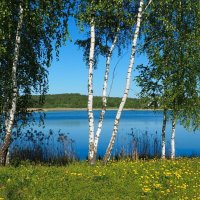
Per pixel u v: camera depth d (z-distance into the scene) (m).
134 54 24.06
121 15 23.50
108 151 23.50
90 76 23.50
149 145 29.03
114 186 15.97
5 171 18.16
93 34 23.39
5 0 20.55
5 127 22.75
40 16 21.30
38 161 24.83
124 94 23.97
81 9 22.55
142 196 14.95
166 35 26.91
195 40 26.34
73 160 25.66
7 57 22.16
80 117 131.38
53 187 15.48
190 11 26.80
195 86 26.77
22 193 14.64
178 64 26.78
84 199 14.31
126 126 74.88
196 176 18.75
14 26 21.84
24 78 23.59
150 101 27.16
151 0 24.91
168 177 18.00
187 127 26.97
